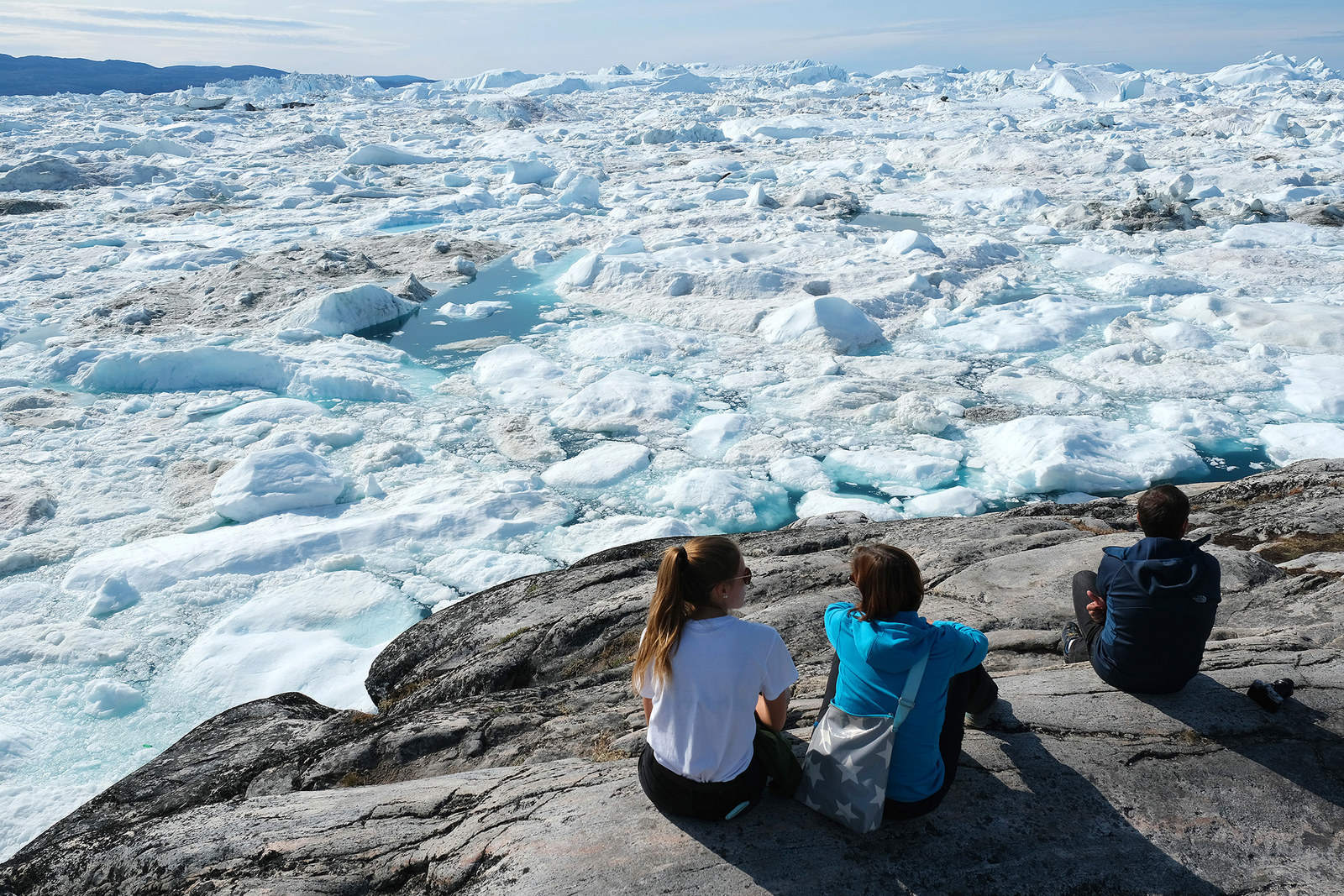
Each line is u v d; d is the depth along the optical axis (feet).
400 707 16.14
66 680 21.89
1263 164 117.80
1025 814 8.71
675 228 88.38
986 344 50.11
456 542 28.84
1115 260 67.72
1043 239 79.51
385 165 152.05
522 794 9.93
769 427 38.58
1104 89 387.14
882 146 173.17
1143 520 10.68
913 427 37.81
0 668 22.39
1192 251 70.18
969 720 10.13
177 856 10.39
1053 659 12.96
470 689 15.97
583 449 37.04
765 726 8.72
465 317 58.70
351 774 12.92
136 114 266.36
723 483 32.14
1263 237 76.43
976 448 35.83
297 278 66.18
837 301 51.98
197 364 45.68
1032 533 19.84
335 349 50.16
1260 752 9.66
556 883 7.89
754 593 17.67
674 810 8.55
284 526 29.91
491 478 33.83
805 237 79.25
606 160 164.14
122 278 69.00
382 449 36.14
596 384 43.19
